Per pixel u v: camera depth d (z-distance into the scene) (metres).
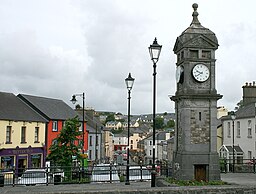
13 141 33.66
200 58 16.88
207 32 17.11
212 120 16.66
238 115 37.00
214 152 16.47
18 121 34.38
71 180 20.38
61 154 24.58
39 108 39.66
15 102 37.84
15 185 19.27
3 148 31.97
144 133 123.00
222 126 41.53
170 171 19.34
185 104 16.56
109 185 17.73
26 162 35.31
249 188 13.55
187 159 16.28
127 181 18.02
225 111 52.97
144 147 90.19
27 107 38.81
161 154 68.38
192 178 16.20
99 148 56.41
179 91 17.58
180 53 17.69
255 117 33.47
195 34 16.94
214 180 16.27
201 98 16.61
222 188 13.40
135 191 12.91
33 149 36.38
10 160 33.00
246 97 39.09
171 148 56.97
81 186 17.39
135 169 20.72
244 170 23.73
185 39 16.88
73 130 25.38
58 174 21.33
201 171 16.52
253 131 34.03
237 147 36.97
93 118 61.47
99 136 56.62
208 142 16.58
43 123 38.47
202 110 16.67
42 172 19.98
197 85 16.84
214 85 16.91
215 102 16.75
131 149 113.88
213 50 17.05
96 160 50.19
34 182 20.09
